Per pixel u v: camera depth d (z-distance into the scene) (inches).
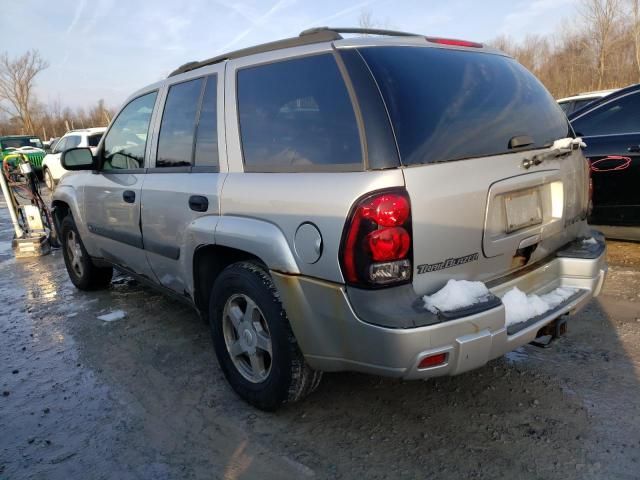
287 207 95.8
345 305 87.0
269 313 102.7
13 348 158.7
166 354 146.3
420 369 82.7
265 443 103.3
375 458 96.7
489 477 89.9
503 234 98.3
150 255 145.5
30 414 119.7
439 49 106.3
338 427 106.7
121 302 194.1
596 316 151.5
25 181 310.3
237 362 117.9
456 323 82.1
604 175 201.6
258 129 108.2
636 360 125.7
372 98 89.0
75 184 190.2
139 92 156.1
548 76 1254.9
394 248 83.2
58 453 104.4
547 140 109.4
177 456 101.1
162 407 119.1
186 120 129.6
